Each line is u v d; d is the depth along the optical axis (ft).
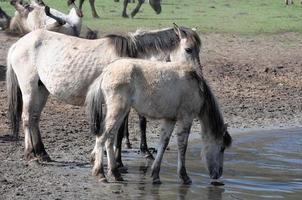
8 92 52.75
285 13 141.59
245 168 52.54
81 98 50.26
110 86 45.68
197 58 50.14
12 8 124.77
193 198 44.34
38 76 51.08
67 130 61.52
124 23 114.42
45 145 56.59
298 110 76.07
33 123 51.85
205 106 47.67
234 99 78.33
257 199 44.60
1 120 62.69
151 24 114.83
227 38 108.27
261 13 139.54
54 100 70.69
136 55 50.21
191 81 46.80
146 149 54.70
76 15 67.51
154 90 45.88
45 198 42.96
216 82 84.33
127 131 57.36
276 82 86.69
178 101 46.57
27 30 70.03
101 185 46.37
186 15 130.93
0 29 89.71
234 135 64.13
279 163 54.39
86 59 49.65
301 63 95.76
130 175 49.57
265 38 110.42
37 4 73.26
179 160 47.67
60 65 49.85
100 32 102.83
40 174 48.34
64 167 50.62
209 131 47.88
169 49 50.65
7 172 48.32
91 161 49.96
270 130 67.00
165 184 47.37
